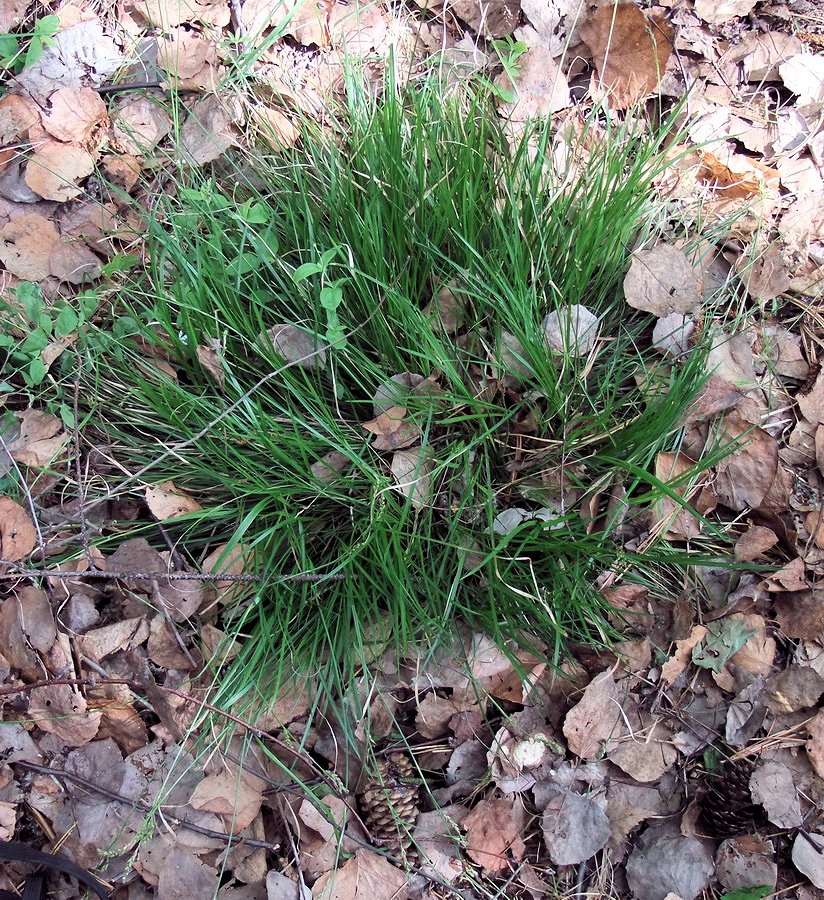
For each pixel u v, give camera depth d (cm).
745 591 50
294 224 52
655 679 49
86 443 52
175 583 48
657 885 46
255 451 50
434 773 49
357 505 50
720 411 52
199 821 46
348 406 53
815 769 47
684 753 48
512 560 48
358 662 49
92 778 47
